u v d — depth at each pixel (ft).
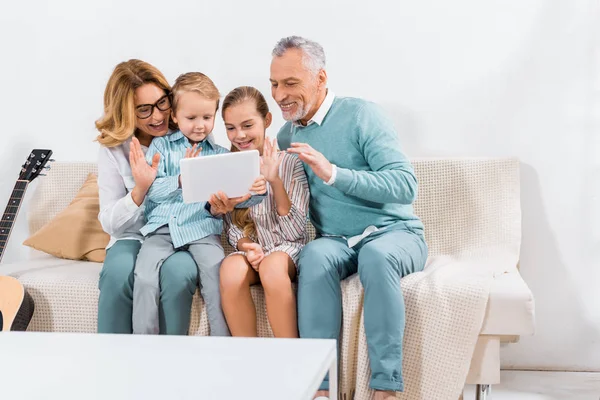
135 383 4.09
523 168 9.39
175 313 7.88
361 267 7.48
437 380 7.52
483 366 7.57
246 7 9.61
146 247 8.08
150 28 9.78
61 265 8.89
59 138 10.03
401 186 7.84
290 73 8.02
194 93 8.22
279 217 8.13
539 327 9.50
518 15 9.24
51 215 9.70
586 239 9.36
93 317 8.11
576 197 9.34
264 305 7.98
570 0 9.15
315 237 8.80
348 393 7.71
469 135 9.45
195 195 7.72
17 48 9.96
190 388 3.99
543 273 9.46
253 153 7.70
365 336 7.54
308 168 8.32
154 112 8.41
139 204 8.10
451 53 9.37
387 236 7.91
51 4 9.87
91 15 9.84
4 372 4.30
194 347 4.65
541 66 9.25
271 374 4.17
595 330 9.43
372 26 9.45
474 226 9.10
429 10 9.35
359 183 7.75
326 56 9.55
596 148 9.26
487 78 9.34
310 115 8.28
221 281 7.82
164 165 8.41
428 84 9.44
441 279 7.65
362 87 9.54
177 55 9.77
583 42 9.17
